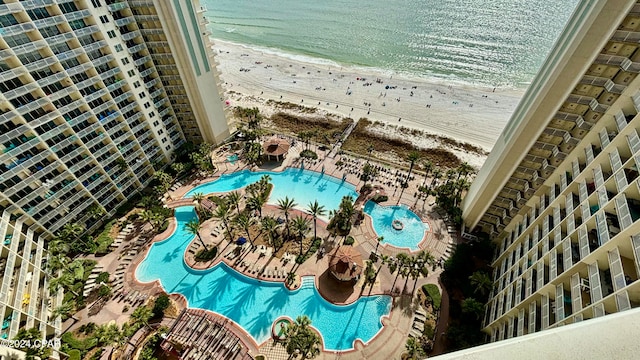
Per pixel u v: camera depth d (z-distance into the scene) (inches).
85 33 2271.2
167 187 3002.0
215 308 2253.9
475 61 5866.1
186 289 2364.7
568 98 1636.3
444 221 2854.3
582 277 1346.0
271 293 2333.9
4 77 1898.4
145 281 2417.6
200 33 2979.8
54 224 2443.4
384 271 2458.2
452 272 2358.5
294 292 2329.0
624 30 1378.0
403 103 4741.6
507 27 7017.7
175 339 1979.6
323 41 7121.1
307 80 5516.7
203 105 3307.1
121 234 2728.8
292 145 3816.4
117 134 2773.1
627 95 1400.1
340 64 6082.7
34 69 2032.5
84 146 2481.5
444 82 5285.4
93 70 2394.2
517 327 1632.6
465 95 4913.9
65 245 2425.0
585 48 1478.8
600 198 1378.0
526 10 7854.3
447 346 2016.5
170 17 2682.1
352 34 7372.1
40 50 2063.2
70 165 2450.8
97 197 2711.6
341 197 3122.5
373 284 2369.6
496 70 5575.8
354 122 4328.3
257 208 2701.8
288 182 3297.2
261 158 3595.0
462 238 2704.2
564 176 1737.2
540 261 1656.0
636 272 1168.2
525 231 1989.4
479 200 2429.9
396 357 1993.1
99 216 2775.6
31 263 2172.7
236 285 2384.4
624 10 1315.2
